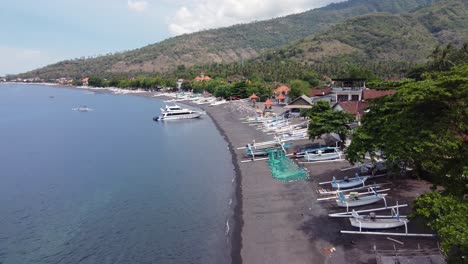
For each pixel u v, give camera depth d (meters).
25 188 52.03
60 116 132.00
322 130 55.81
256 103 130.75
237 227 36.19
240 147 70.31
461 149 25.39
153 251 33.34
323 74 180.88
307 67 187.88
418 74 102.56
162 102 168.75
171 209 42.56
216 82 174.38
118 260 32.25
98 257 32.94
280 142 64.06
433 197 22.73
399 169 40.75
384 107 35.62
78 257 33.19
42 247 35.25
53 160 67.62
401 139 28.95
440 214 21.34
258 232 34.62
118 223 39.59
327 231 32.84
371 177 43.38
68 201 46.69
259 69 192.62
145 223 39.22
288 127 81.44
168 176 55.28
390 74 167.25
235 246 32.69
